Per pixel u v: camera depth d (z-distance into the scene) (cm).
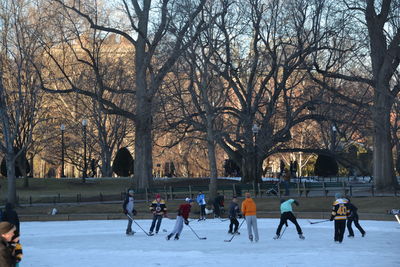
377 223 3428
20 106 5300
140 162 5678
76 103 7625
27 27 4928
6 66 5666
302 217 3934
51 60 7525
